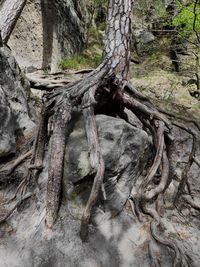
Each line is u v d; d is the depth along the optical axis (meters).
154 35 11.71
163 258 3.49
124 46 4.51
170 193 4.70
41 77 6.19
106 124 3.78
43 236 3.51
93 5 11.54
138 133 4.02
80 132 3.73
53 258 3.33
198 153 6.07
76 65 8.75
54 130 3.59
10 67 4.78
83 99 3.78
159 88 9.15
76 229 3.58
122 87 4.39
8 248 3.43
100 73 4.13
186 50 10.62
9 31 5.66
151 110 4.37
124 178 3.99
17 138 4.78
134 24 12.17
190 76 9.88
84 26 10.77
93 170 3.27
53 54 8.24
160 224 3.83
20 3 5.84
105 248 3.50
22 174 4.24
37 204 3.88
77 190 3.55
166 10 11.15
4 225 3.67
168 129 4.36
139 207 3.94
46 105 3.85
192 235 4.04
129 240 3.67
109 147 3.58
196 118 7.69
